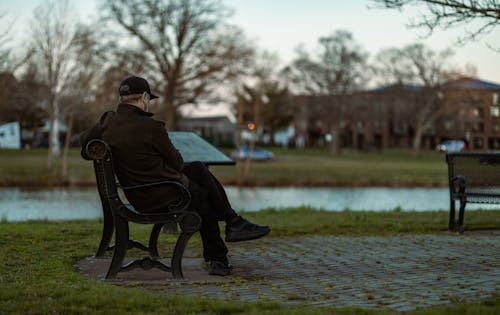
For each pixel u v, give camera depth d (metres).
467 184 8.46
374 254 6.46
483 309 3.71
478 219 9.91
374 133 114.62
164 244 7.10
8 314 3.63
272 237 7.89
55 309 3.73
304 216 11.12
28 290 4.23
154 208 4.84
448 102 75.38
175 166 4.87
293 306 3.93
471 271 5.43
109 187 4.77
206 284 4.85
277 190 26.67
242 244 7.24
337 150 78.31
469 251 6.65
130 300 3.93
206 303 3.93
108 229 5.98
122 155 4.73
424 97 75.94
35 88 32.69
